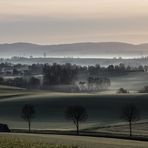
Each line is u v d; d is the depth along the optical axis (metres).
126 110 149.38
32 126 169.00
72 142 68.00
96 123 169.75
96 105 198.88
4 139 57.50
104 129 144.25
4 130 125.56
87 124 168.12
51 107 199.88
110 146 65.75
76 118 149.12
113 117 180.75
